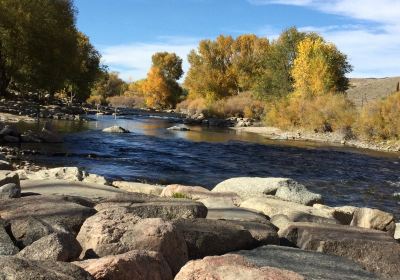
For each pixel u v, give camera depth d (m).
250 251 6.17
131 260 4.14
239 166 20.41
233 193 10.72
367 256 6.50
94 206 7.05
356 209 9.85
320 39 55.75
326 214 9.45
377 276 5.70
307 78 52.50
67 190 9.30
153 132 35.03
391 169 23.14
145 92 93.88
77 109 51.31
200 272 4.08
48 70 38.09
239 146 29.33
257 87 62.38
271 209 9.27
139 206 6.91
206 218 7.09
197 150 24.97
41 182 9.95
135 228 5.14
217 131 43.00
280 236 7.14
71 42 40.31
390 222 8.80
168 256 5.03
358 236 6.89
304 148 31.66
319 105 44.69
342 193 16.17
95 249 4.94
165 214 6.92
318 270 5.55
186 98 98.19
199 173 17.48
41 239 4.59
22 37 35.72
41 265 3.64
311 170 21.16
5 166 11.88
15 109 36.97
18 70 37.81
